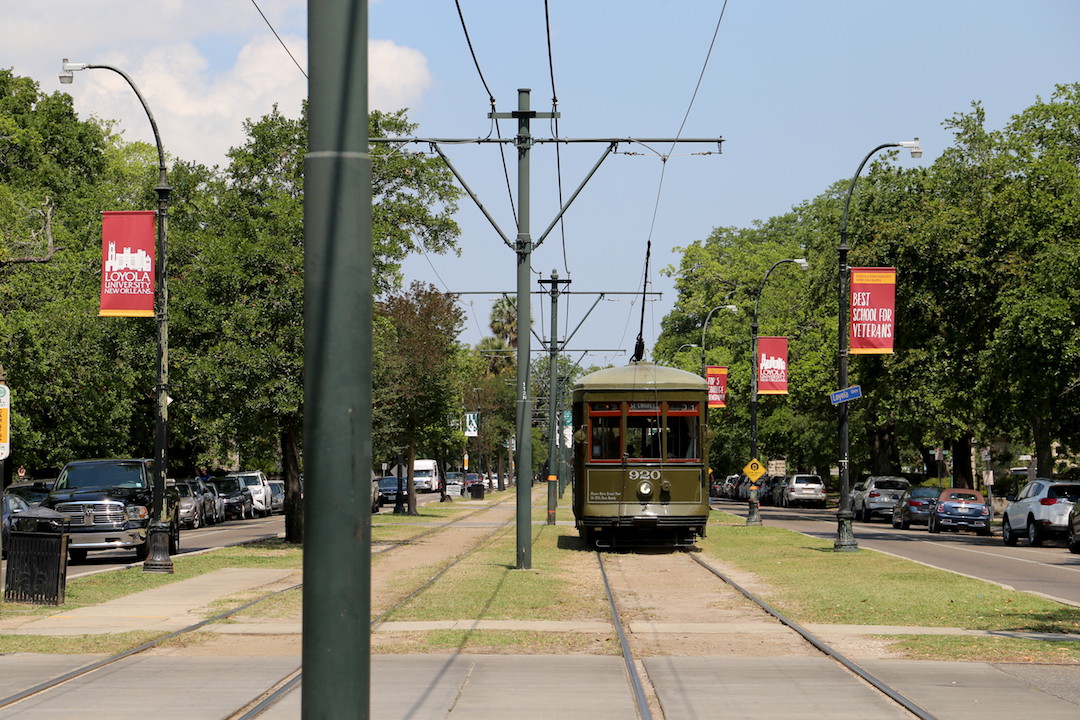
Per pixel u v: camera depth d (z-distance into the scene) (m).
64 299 41.75
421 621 15.77
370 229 5.33
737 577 23.08
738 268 80.62
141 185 59.19
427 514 56.03
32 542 18.22
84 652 13.14
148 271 22.16
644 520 29.83
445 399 51.69
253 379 30.00
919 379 43.38
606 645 13.64
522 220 24.09
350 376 5.23
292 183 32.31
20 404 40.75
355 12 5.35
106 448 46.44
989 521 42.66
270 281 30.53
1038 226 37.09
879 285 28.59
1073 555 30.92
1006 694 10.55
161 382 23.84
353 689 5.12
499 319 116.88
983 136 48.78
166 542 23.67
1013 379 34.53
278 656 12.89
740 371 72.50
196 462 62.09
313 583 5.14
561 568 25.08
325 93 5.29
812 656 12.93
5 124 48.81
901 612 16.89
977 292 37.78
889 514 51.03
